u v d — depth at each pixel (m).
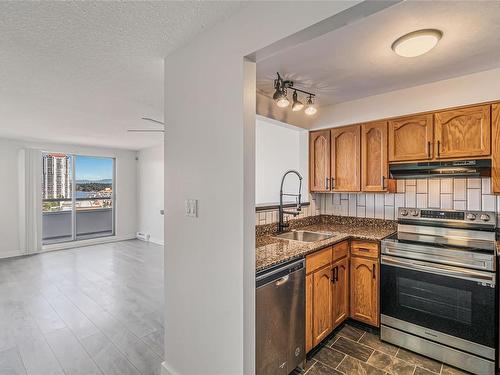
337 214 3.28
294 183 3.29
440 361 2.04
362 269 2.48
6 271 4.19
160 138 5.02
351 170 2.86
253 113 1.42
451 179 2.55
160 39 1.62
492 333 1.85
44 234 6.40
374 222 3.01
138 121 3.71
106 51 1.76
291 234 2.80
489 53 1.82
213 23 1.47
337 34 1.57
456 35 1.59
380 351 2.19
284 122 2.81
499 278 1.88
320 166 3.09
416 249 2.14
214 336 1.54
